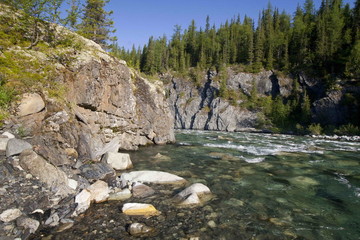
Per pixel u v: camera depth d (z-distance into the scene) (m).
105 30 43.03
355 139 39.25
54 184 7.34
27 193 6.48
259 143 27.73
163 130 24.27
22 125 9.11
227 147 22.47
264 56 92.56
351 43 67.00
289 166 14.14
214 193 9.08
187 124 87.06
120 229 5.88
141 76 24.59
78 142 11.23
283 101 74.31
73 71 13.48
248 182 10.72
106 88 16.45
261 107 75.12
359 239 5.89
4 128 8.49
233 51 97.69
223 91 82.31
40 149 8.86
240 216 7.05
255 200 8.47
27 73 11.01
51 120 10.41
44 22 14.99
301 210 7.66
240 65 92.19
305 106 61.75
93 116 14.91
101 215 6.59
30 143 8.76
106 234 5.59
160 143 23.31
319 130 52.12
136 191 8.59
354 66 57.75
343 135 47.09
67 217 6.23
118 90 18.03
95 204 7.39
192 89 92.12
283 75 78.56
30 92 10.09
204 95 88.62
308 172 12.75
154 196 8.39
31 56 12.23
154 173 10.67
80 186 8.27
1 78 9.66
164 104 25.41
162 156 16.25
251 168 13.49
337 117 54.34
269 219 6.92
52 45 14.60
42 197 6.57
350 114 52.25
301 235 6.02
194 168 13.19
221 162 14.95
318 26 79.19
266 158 16.69
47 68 12.18
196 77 92.81
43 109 10.36
